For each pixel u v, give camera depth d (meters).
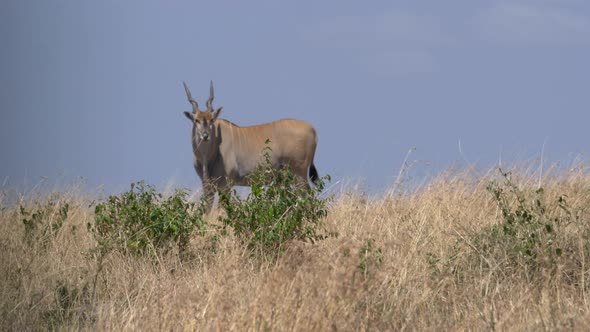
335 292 21.50
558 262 27.41
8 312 25.41
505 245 28.59
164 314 22.52
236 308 22.00
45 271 29.33
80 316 25.91
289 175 32.56
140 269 29.42
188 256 31.22
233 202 31.78
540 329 22.27
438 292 26.70
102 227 31.89
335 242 30.34
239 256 28.97
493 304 23.75
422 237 31.78
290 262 25.41
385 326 22.48
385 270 25.20
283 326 20.83
